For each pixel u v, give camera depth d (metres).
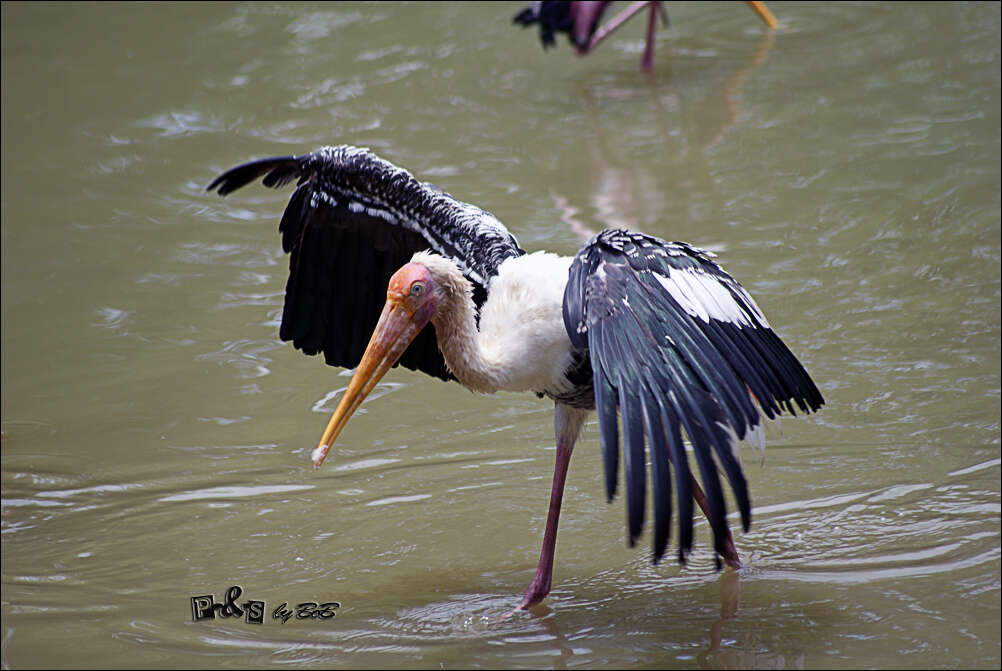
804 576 7.95
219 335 12.49
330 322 8.96
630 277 6.89
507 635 7.42
